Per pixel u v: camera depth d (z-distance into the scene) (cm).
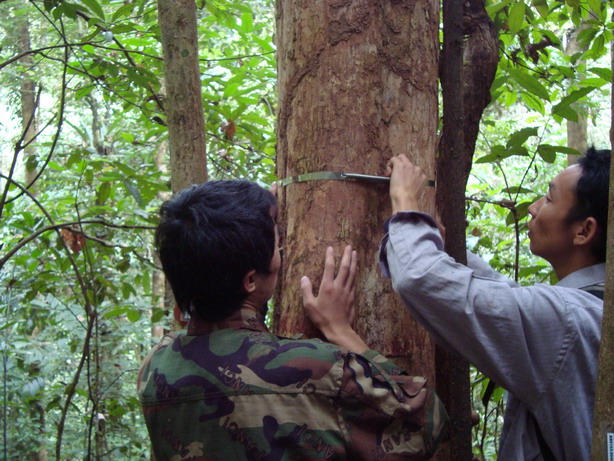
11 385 395
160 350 125
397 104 143
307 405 109
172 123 225
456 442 162
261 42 357
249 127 357
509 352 119
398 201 134
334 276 137
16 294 374
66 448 463
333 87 142
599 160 135
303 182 143
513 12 222
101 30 279
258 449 108
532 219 145
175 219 114
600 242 133
